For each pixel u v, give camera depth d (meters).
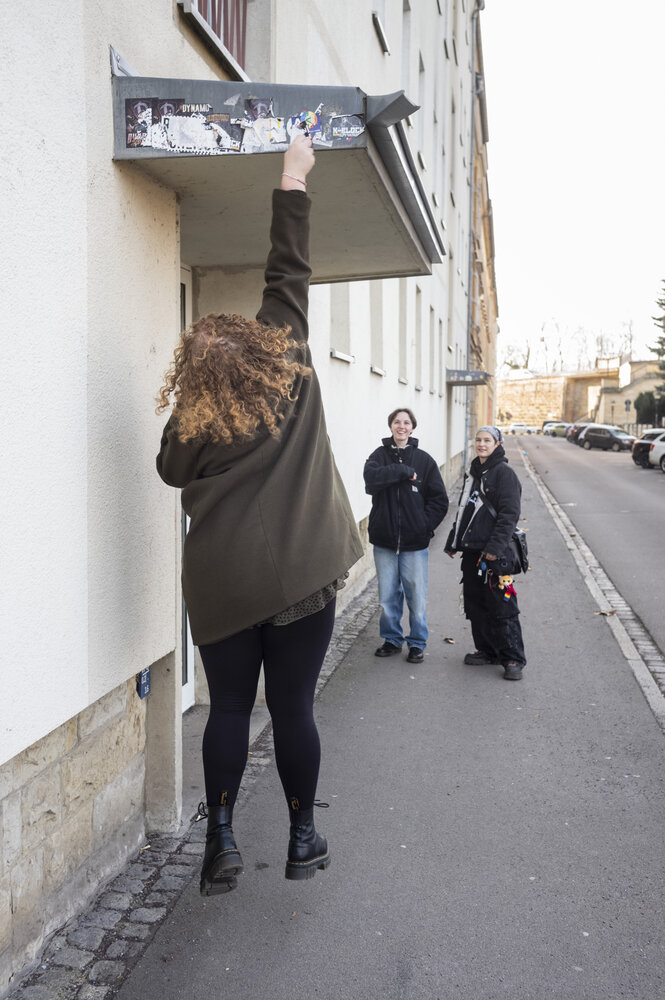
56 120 2.45
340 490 2.60
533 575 9.97
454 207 22.67
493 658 6.13
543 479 28.31
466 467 28.75
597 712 5.06
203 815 3.36
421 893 3.03
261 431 2.41
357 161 3.04
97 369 2.73
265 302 2.61
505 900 2.98
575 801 3.82
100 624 2.78
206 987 2.48
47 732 2.46
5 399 2.22
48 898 2.65
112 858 3.08
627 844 3.41
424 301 15.77
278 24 5.01
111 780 3.08
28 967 2.52
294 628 2.44
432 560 10.91
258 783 3.99
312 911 2.90
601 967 2.60
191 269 4.99
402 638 6.36
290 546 2.36
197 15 3.45
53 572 2.48
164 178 3.16
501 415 118.25
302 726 2.49
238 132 2.86
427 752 4.41
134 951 2.64
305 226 2.63
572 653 6.45
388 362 10.70
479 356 37.34
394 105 2.80
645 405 67.19
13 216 2.23
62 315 2.50
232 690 2.49
